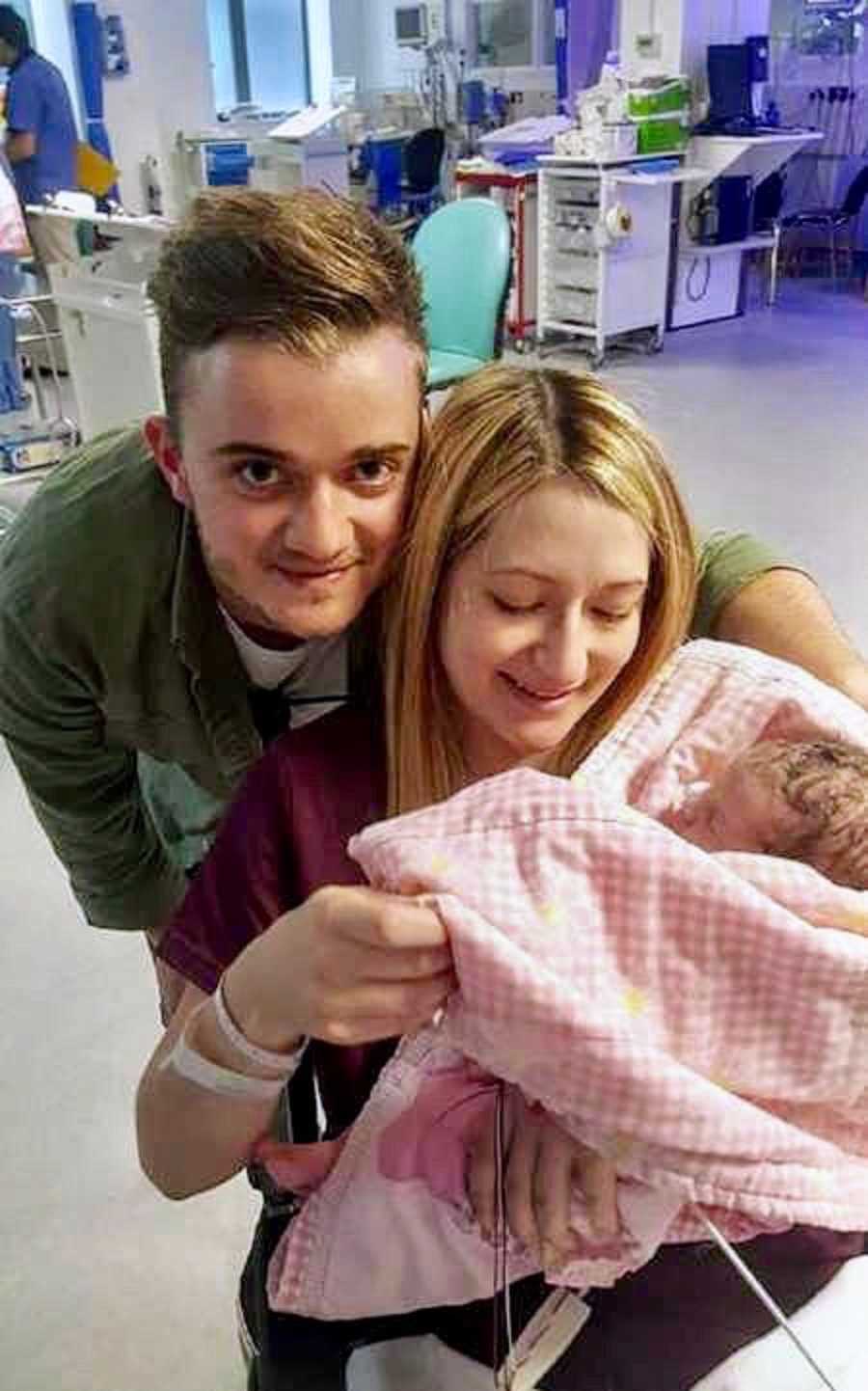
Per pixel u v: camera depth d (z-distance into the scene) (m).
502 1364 0.76
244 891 0.83
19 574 1.06
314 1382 0.80
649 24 6.38
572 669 0.76
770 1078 0.68
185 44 7.38
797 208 8.78
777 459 4.72
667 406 5.46
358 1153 0.76
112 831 1.36
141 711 1.13
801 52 8.56
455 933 0.62
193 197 0.85
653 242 6.25
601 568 0.75
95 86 7.01
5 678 1.14
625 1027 0.63
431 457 0.78
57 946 2.31
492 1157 0.73
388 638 0.82
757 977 0.67
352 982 0.62
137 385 3.74
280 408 0.69
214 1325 1.60
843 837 0.76
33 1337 1.60
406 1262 0.76
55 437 4.61
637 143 6.02
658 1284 0.77
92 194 5.92
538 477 0.74
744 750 0.84
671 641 0.84
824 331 6.84
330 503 0.73
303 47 9.77
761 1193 0.67
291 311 0.68
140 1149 0.79
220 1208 1.77
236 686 1.05
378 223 0.77
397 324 0.73
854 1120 0.73
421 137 7.89
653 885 0.66
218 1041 0.69
